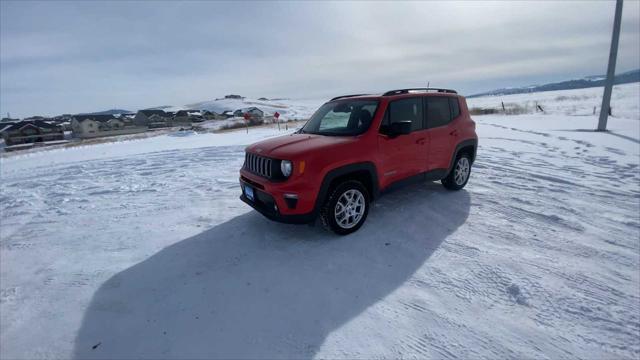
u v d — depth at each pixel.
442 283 2.97
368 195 4.07
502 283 2.95
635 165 7.00
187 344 2.36
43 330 2.60
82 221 4.98
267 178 3.73
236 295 2.89
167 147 14.90
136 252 3.81
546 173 6.59
